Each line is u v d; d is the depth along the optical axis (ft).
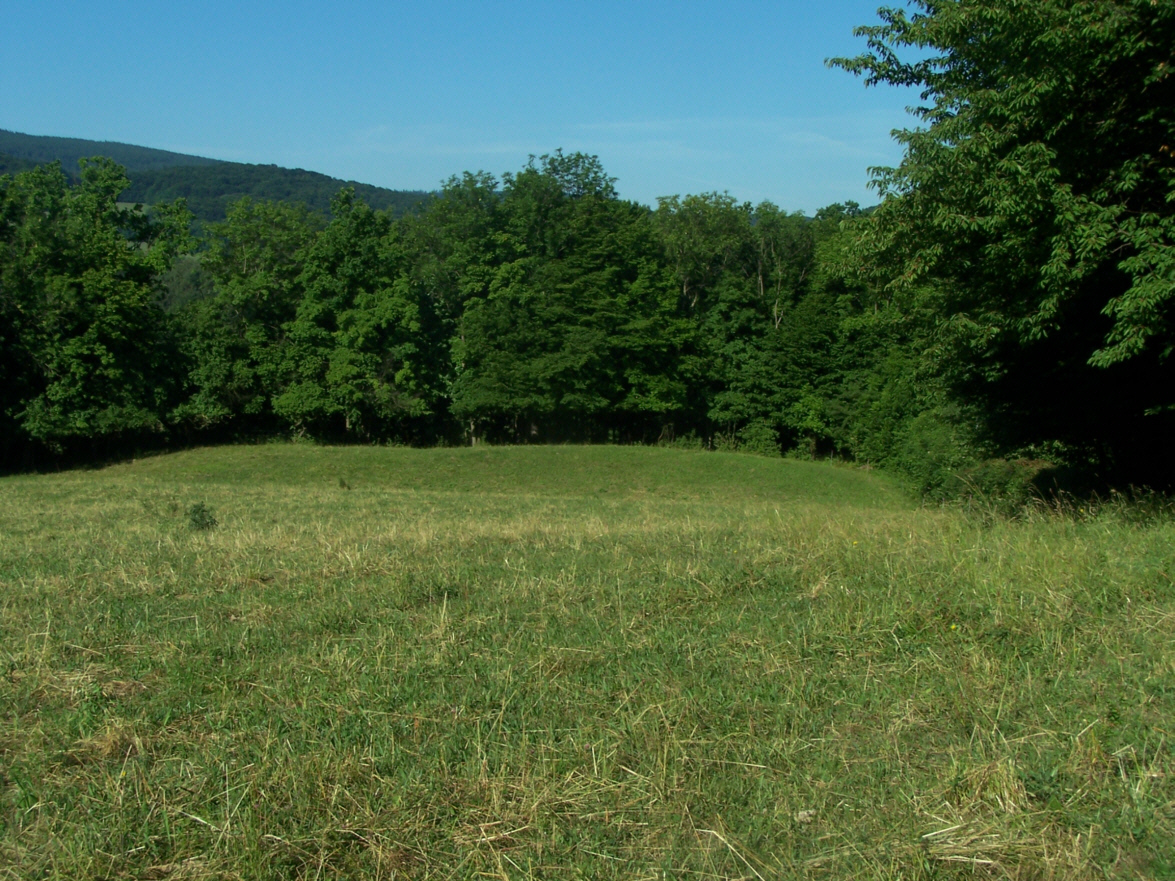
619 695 16.83
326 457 148.97
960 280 44.45
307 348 168.55
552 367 175.11
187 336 163.84
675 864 11.73
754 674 17.88
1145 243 33.60
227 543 36.24
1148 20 32.89
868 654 18.94
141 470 142.61
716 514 57.16
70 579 28.27
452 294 193.06
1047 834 12.07
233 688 17.52
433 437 187.52
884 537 31.24
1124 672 17.22
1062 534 30.14
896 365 161.79
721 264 211.20
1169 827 12.15
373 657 19.17
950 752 14.34
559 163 211.20
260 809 12.76
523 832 12.46
